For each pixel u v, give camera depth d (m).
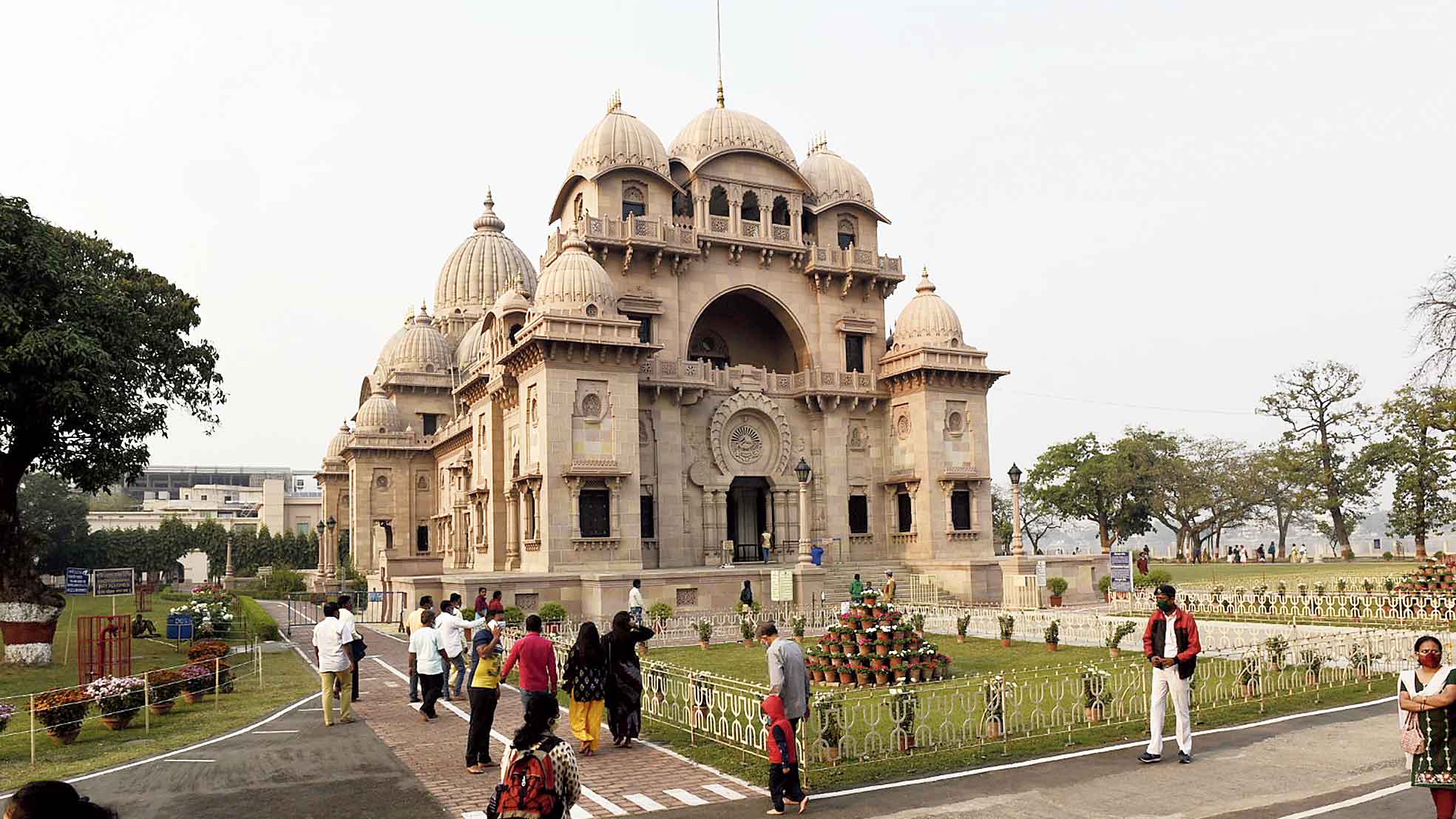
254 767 16.91
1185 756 15.82
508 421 55.50
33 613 33.69
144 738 20.28
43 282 32.38
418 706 23.23
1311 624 35.38
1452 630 30.73
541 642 16.69
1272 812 12.88
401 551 81.12
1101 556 56.38
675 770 16.05
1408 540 130.12
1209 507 89.75
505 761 9.37
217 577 122.06
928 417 58.12
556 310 49.09
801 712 14.42
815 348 60.44
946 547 57.72
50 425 34.47
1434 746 11.62
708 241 57.00
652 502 53.69
